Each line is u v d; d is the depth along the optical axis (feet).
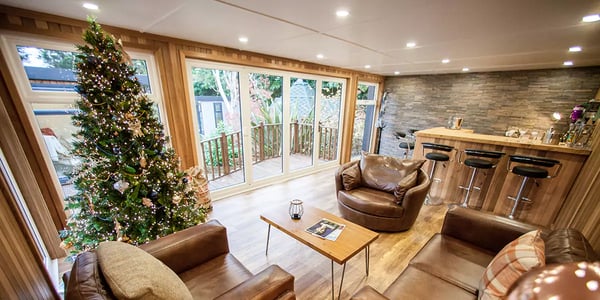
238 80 11.22
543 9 5.12
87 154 5.52
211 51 9.53
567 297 0.85
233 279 4.56
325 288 6.07
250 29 7.41
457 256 5.11
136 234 6.14
